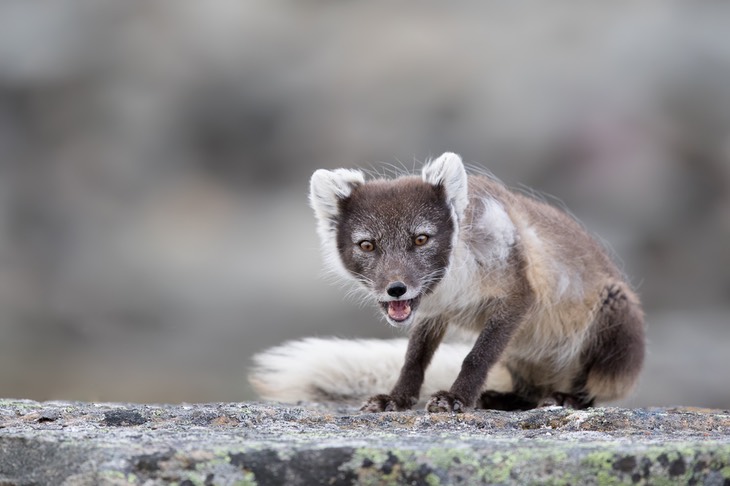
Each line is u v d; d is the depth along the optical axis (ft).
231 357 53.21
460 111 68.54
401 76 70.18
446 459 13.35
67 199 68.95
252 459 13.21
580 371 24.31
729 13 70.38
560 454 13.41
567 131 66.74
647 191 65.57
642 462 13.39
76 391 45.01
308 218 65.87
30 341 55.21
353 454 13.37
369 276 21.63
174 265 63.77
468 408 20.63
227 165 71.51
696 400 44.96
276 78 71.92
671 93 67.67
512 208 22.68
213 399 44.37
